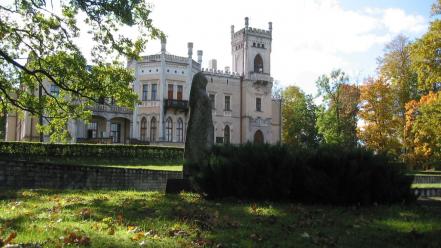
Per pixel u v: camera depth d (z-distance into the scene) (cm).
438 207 1152
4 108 2136
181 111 5794
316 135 7756
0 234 672
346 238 743
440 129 3750
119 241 656
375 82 5031
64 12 2000
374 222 895
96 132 5353
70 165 2166
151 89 5712
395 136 4991
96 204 1064
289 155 1180
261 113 6775
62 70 1972
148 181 2377
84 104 2145
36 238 655
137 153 3675
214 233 739
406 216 970
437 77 3306
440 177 3766
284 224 847
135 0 1877
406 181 1179
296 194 1186
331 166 1152
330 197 1130
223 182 1178
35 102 2073
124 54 2058
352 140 5691
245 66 6744
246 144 1262
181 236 710
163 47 5734
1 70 1970
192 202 1118
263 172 1170
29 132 4700
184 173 1423
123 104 2138
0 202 1137
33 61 2038
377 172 1137
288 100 8162
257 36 6838
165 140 5659
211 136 1456
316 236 752
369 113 5006
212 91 6488
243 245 664
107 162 3444
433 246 694
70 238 650
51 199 1198
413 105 4756
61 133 2194
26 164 2089
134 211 950
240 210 991
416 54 3419
